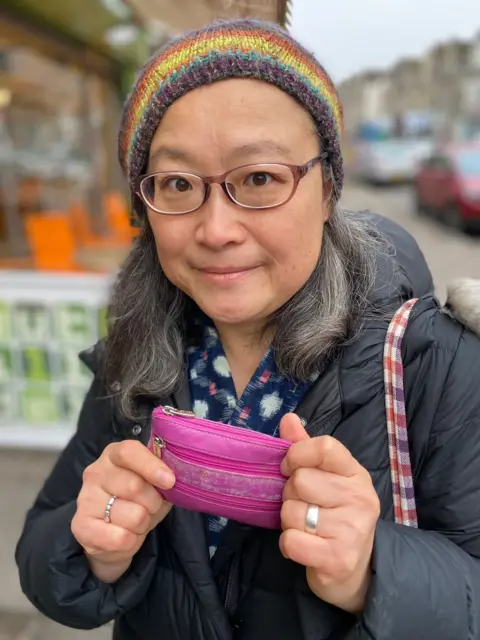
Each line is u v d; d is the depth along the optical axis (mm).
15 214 6168
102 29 4770
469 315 895
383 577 745
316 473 719
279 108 804
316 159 859
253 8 1132
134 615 1021
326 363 900
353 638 764
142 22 4180
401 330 884
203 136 789
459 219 9531
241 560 925
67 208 6523
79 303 3000
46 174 7293
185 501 801
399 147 17594
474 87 30266
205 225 815
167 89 810
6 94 6656
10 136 7305
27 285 3004
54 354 3074
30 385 3113
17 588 2258
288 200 816
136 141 895
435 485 877
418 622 743
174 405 986
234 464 764
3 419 3156
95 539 805
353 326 894
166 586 962
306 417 883
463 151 10266
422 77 38125
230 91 784
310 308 904
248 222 815
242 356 988
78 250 4746
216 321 966
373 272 957
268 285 861
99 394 1149
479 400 867
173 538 917
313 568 741
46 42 4945
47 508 1167
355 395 869
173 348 1007
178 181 841
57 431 3146
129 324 1040
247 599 920
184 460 781
